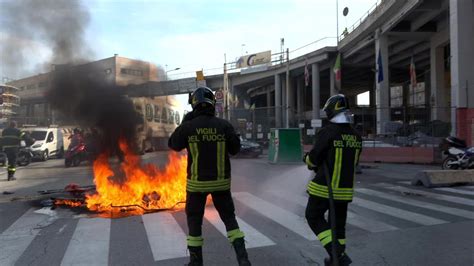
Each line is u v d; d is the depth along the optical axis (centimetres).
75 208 789
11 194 990
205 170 430
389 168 1667
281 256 509
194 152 430
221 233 612
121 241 571
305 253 520
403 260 500
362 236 605
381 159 1997
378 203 867
